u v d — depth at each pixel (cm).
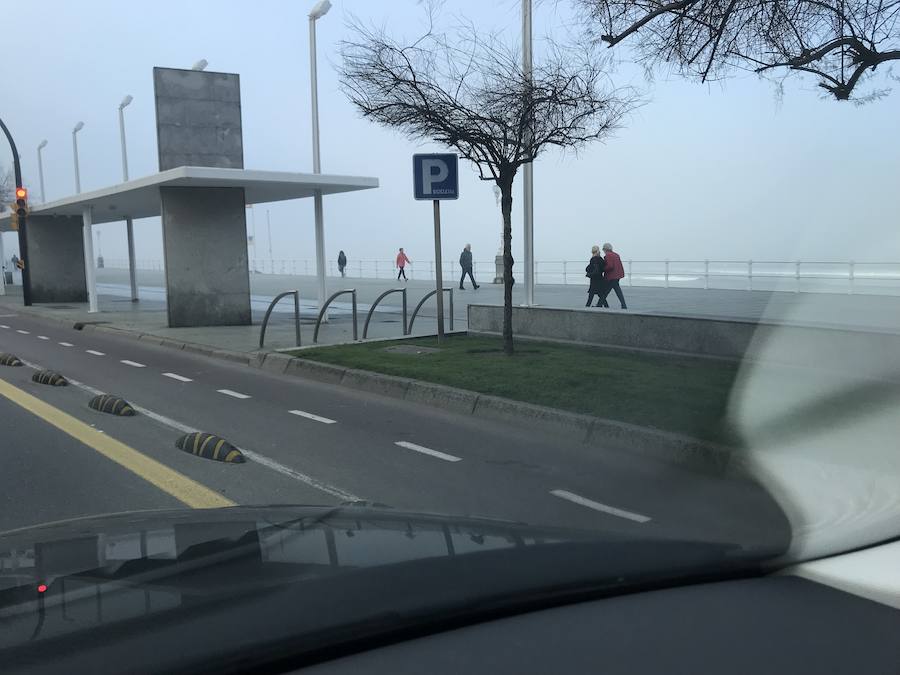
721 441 619
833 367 816
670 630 199
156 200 2103
